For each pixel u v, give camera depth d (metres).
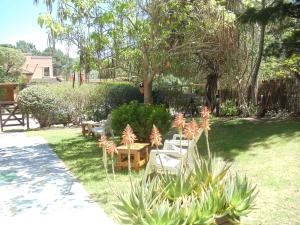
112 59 10.41
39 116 15.80
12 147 11.00
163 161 6.02
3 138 13.09
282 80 14.73
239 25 12.23
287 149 8.45
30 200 5.83
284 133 10.41
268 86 15.08
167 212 3.30
